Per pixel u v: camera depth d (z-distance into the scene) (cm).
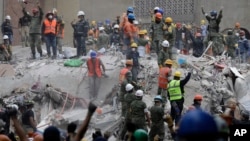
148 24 6950
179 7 6912
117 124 3522
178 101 3259
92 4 6994
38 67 4381
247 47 5097
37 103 3916
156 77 4078
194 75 4150
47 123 3616
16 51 5222
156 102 2980
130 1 7088
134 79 3897
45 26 4697
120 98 3388
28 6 6606
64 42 6862
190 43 5416
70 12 6931
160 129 2962
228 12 6706
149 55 4534
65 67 4291
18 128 1554
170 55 3991
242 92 3628
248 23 6669
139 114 2988
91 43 5016
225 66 4281
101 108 3784
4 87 4106
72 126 1780
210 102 3803
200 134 770
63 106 3884
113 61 4275
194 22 6812
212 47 4778
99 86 3994
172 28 4050
